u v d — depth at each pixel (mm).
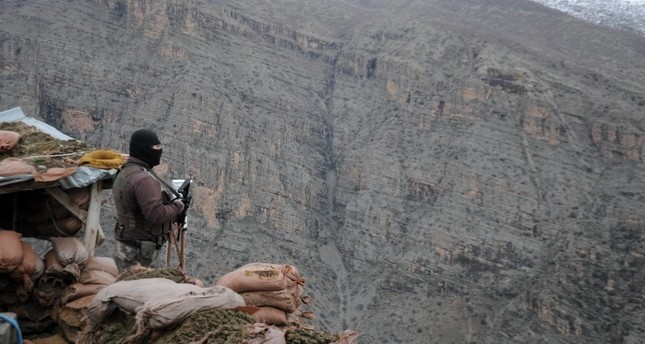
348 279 96500
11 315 5445
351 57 135000
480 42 125625
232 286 5902
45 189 7508
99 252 52812
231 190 96812
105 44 110312
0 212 7484
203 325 4730
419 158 109812
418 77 122375
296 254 96125
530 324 81250
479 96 114250
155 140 7105
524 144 107562
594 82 121000
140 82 106438
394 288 91625
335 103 129250
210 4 123250
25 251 6957
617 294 82750
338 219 108312
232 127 102938
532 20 171750
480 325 82875
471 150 106500
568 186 100750
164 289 5242
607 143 106438
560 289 84188
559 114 111000
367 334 84625
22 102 95562
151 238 7121
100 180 7883
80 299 6969
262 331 4508
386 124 119688
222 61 117562
